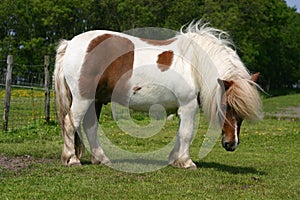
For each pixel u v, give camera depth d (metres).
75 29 38.22
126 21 31.64
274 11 46.34
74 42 7.11
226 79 6.68
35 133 10.88
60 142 9.75
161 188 5.80
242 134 12.54
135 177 6.41
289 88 63.25
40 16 38.53
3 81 22.86
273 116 22.08
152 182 6.13
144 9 29.97
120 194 5.45
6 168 6.87
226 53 6.92
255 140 11.43
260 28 41.41
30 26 39.53
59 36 38.81
